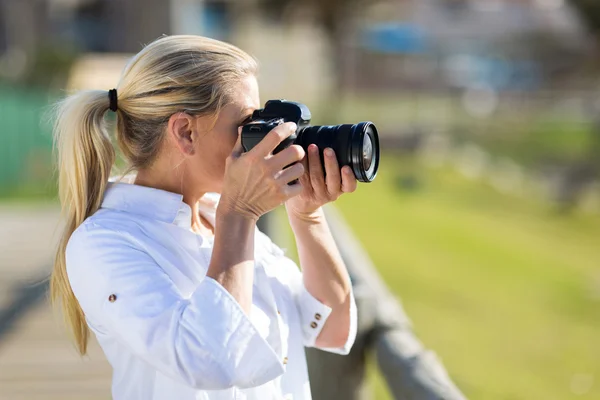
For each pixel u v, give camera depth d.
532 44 62.81
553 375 10.79
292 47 65.56
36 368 8.01
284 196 2.93
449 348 11.88
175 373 2.76
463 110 60.56
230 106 3.12
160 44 3.17
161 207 3.18
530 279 17.41
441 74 73.81
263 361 2.77
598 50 53.69
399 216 25.33
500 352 11.83
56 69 34.41
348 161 3.05
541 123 52.62
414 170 36.97
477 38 74.62
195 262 3.14
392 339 5.12
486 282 16.77
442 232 22.83
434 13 76.06
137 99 3.17
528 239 22.86
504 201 29.88
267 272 3.47
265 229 8.72
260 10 61.03
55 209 20.94
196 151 3.13
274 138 2.90
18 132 26.11
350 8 61.66
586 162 35.72
